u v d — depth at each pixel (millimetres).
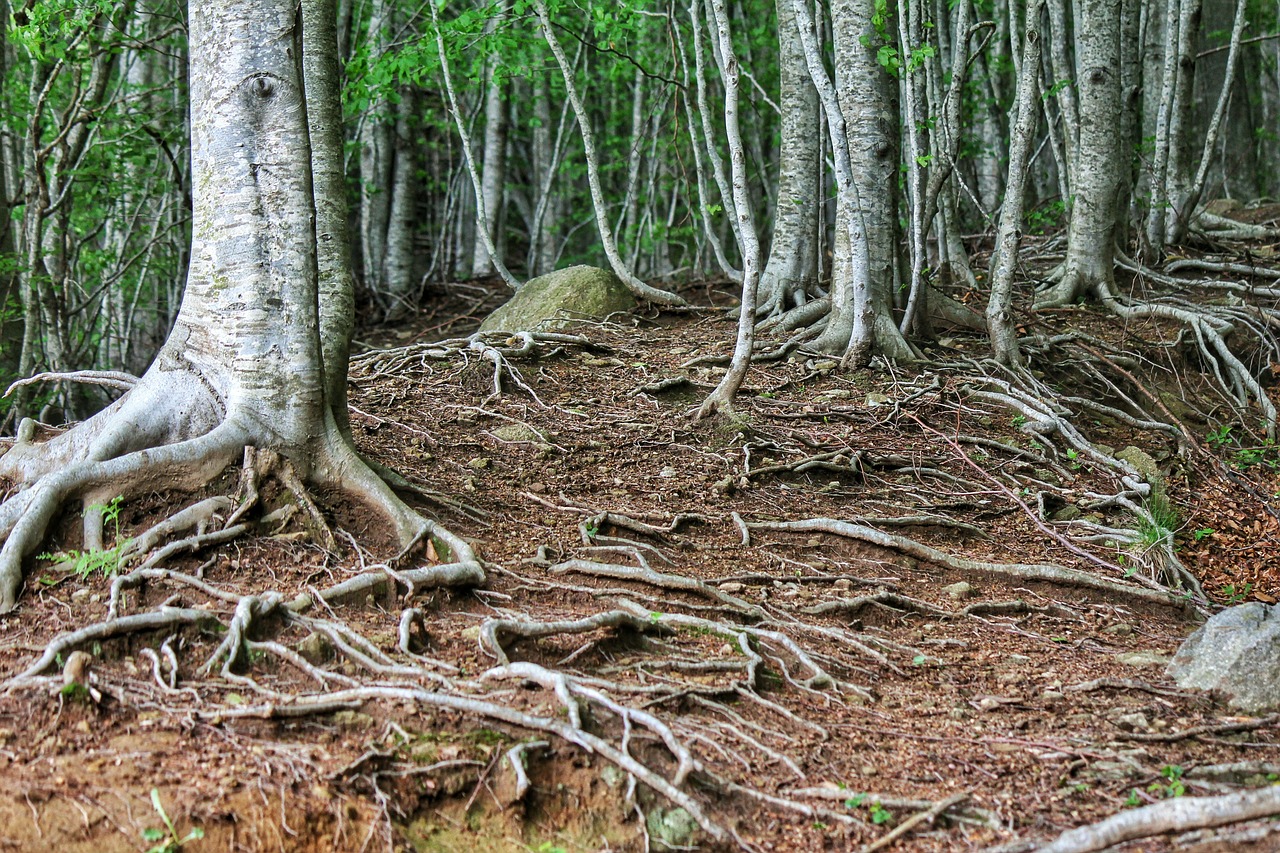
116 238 16547
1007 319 10297
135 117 13109
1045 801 4375
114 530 5520
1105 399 10547
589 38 18844
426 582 5516
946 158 11156
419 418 8594
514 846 4016
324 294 6539
